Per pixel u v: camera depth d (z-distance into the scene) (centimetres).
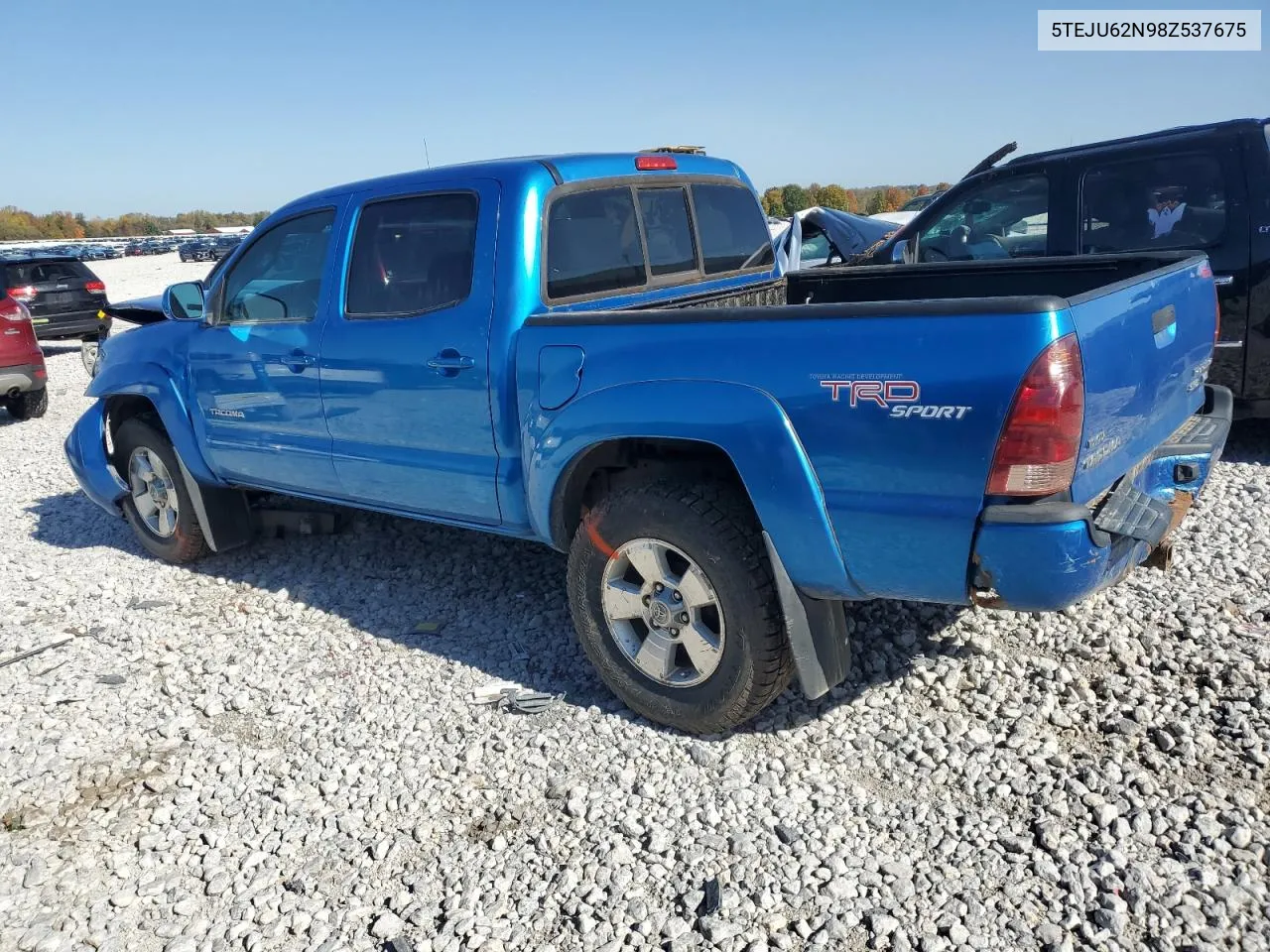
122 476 609
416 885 294
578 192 405
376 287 433
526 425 377
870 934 260
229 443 518
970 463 277
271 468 504
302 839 320
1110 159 640
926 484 286
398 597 509
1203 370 384
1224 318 606
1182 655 375
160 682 438
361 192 440
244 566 572
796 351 304
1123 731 332
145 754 378
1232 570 446
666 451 372
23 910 297
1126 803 298
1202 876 265
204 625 495
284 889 299
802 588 324
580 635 379
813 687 331
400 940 271
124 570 585
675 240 464
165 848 322
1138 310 310
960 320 276
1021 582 279
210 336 512
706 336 324
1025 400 266
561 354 360
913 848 291
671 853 297
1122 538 300
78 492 780
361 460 454
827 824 303
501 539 573
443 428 414
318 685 421
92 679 443
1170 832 284
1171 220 622
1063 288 434
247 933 280
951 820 301
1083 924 255
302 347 463
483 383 391
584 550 366
